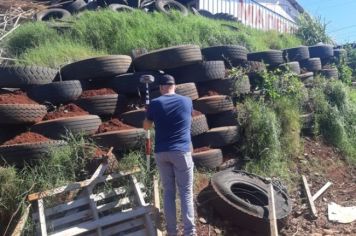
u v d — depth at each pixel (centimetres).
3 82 457
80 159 392
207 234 363
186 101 328
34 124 422
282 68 649
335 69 777
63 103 455
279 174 481
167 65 489
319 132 603
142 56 497
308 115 595
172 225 322
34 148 387
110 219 338
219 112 505
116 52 643
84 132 417
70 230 321
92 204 347
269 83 579
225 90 525
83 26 679
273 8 1466
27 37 670
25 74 459
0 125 418
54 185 365
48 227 328
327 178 513
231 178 414
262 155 489
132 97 484
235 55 580
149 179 391
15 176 369
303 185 474
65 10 897
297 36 1062
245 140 498
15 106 412
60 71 490
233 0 1092
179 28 721
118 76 481
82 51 621
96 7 912
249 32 909
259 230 369
